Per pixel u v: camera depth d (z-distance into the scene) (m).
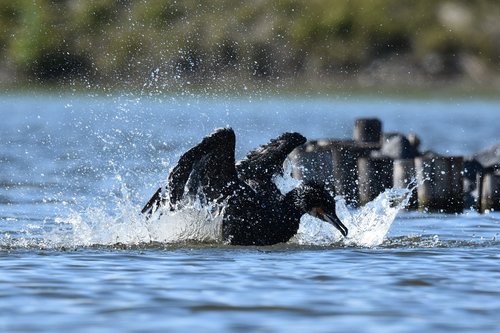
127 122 141.88
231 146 45.62
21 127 130.88
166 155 96.06
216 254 43.94
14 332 29.47
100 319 31.11
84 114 154.88
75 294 34.59
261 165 49.78
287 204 48.16
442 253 44.66
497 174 64.81
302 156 67.56
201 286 36.19
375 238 49.75
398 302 33.84
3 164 86.44
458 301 34.06
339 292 35.41
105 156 95.00
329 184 67.50
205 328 30.16
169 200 46.03
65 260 41.59
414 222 58.00
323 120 152.38
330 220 47.94
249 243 47.09
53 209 60.16
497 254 44.38
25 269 39.28
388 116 168.38
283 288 36.03
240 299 34.06
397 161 67.00
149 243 47.03
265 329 30.12
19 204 62.25
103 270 39.25
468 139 125.00
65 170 82.56
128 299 33.88
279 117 156.88
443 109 189.75
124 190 50.91
